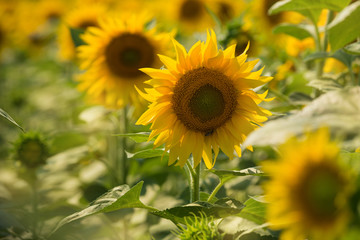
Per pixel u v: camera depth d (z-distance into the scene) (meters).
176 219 1.43
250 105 1.51
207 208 1.39
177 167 2.05
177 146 1.52
